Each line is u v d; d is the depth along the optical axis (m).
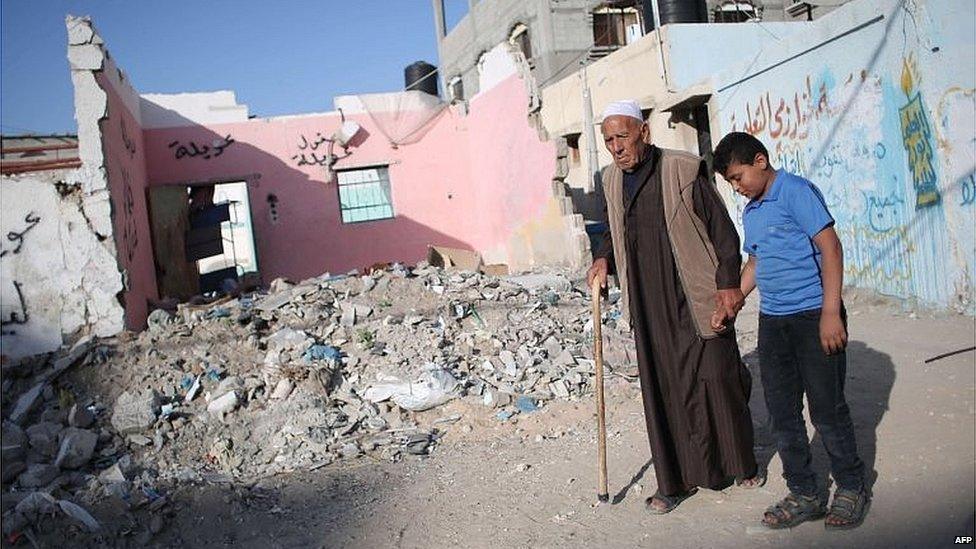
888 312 8.38
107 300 7.73
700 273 3.74
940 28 7.46
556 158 13.14
